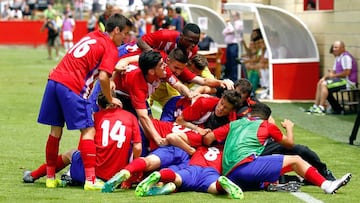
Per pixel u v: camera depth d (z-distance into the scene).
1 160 29.56
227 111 24.38
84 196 22.66
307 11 54.09
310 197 22.88
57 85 23.52
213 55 56.19
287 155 23.84
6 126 39.03
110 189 23.11
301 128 39.47
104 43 23.81
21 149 32.19
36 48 118.00
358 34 46.19
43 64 86.06
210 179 23.22
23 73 73.50
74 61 23.66
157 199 22.22
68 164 25.22
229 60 58.78
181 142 24.02
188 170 23.34
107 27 24.00
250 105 24.78
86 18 137.12
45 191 23.55
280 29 52.38
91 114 23.75
